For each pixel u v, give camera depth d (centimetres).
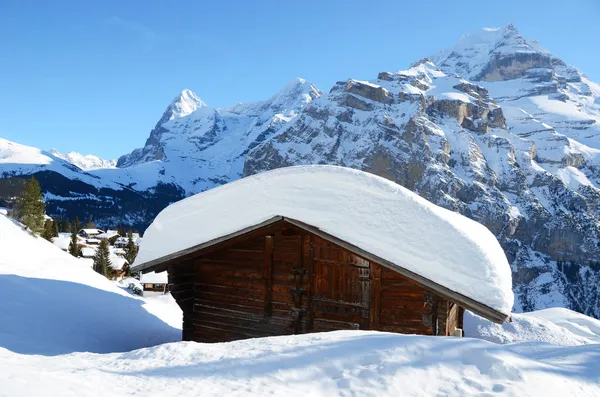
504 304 894
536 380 605
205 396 588
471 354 666
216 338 1288
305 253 1200
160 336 1680
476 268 951
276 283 1231
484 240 1268
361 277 1129
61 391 555
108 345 1438
